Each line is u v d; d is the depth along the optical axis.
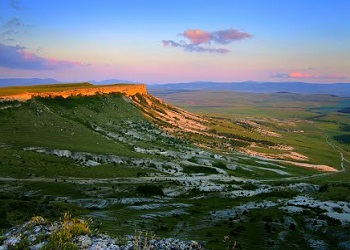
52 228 24.22
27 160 124.69
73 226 24.06
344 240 61.50
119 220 72.81
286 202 103.62
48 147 142.50
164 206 96.62
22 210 66.94
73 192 103.31
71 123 199.62
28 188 100.06
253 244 58.62
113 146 182.38
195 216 84.19
